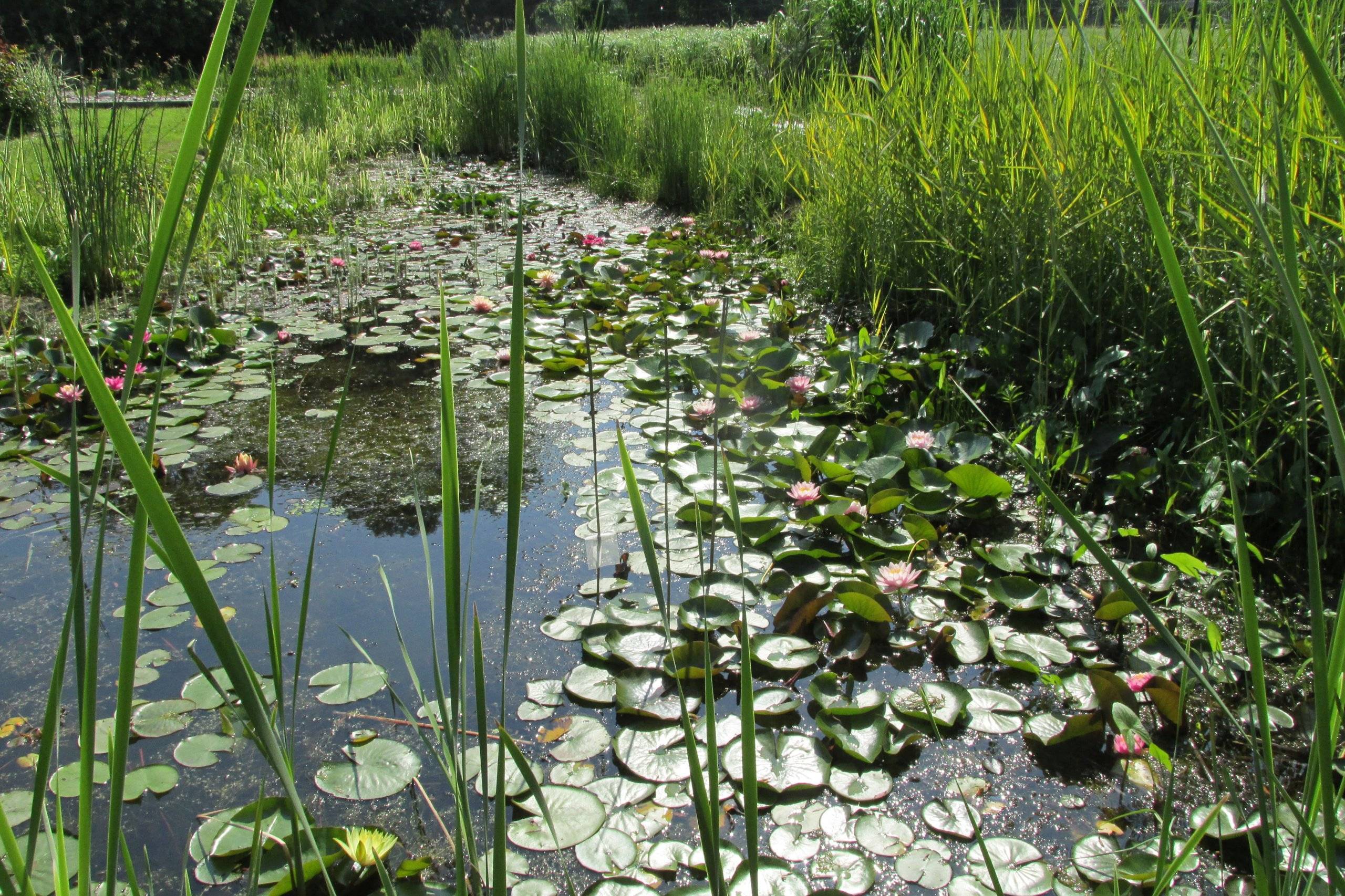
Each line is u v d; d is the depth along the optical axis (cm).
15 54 791
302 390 321
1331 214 187
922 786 143
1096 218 258
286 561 209
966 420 274
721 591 194
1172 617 183
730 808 139
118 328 351
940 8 363
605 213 631
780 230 505
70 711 160
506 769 146
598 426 288
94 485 78
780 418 285
